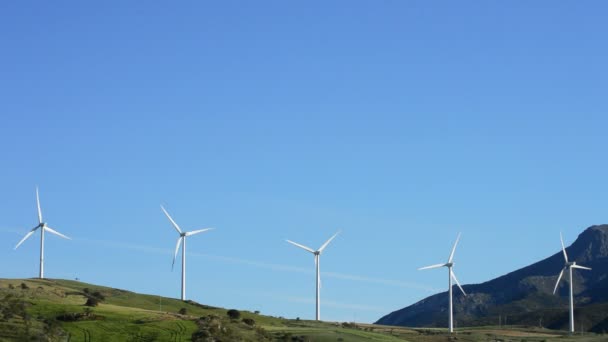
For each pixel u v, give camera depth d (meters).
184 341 152.25
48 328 149.25
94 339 148.25
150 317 168.38
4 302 163.62
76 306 171.00
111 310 172.62
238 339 162.38
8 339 138.75
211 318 174.00
